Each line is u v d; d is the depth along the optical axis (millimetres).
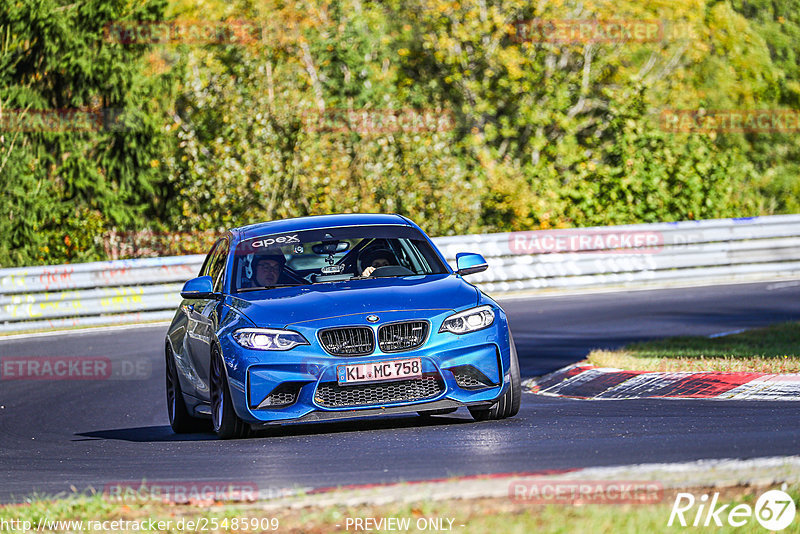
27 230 97000
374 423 32719
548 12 116750
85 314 72000
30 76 102875
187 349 35344
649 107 109125
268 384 29125
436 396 29359
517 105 119000
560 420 30719
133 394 47688
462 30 115688
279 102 99688
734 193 102500
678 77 124812
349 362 28984
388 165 96250
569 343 53938
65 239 97250
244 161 96312
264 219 96562
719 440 24562
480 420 31812
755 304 65938
